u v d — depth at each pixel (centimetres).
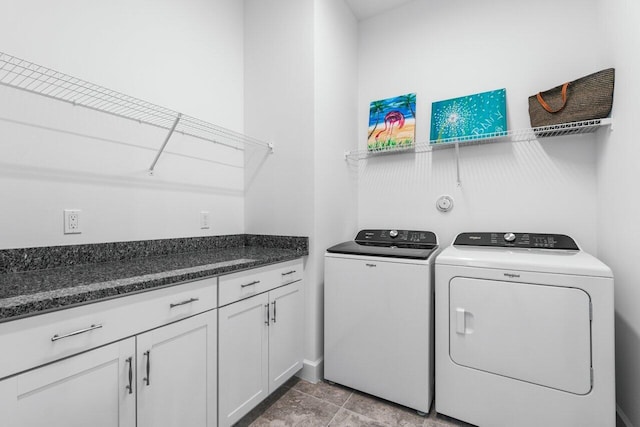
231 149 212
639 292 124
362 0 227
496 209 197
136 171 157
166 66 171
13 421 75
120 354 97
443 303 154
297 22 196
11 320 75
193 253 177
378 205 238
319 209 194
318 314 193
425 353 156
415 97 223
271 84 208
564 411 129
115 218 148
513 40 193
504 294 140
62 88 129
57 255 127
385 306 167
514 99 192
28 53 120
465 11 209
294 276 181
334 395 176
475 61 204
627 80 132
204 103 193
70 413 85
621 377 144
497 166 197
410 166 226
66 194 131
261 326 155
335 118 214
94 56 140
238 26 220
